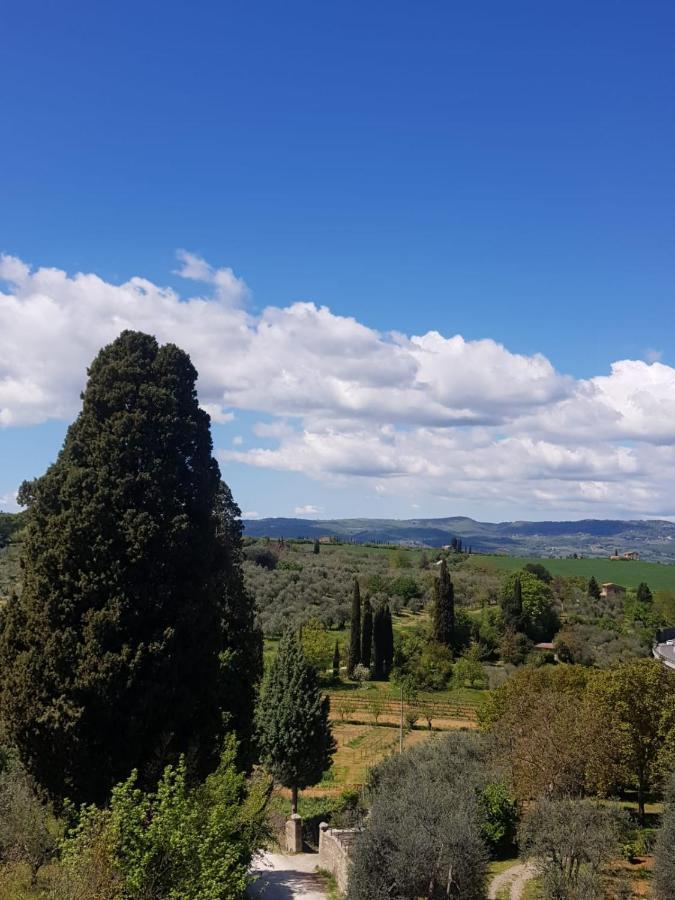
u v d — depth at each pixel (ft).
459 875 86.94
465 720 262.26
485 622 387.75
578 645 346.95
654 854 97.60
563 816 95.91
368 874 86.12
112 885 54.44
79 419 86.28
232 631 97.71
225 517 105.50
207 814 65.82
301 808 153.38
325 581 425.69
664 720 137.80
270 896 98.27
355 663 326.44
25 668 76.33
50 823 76.07
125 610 79.00
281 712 142.10
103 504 81.10
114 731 77.10
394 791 116.37
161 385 88.99
